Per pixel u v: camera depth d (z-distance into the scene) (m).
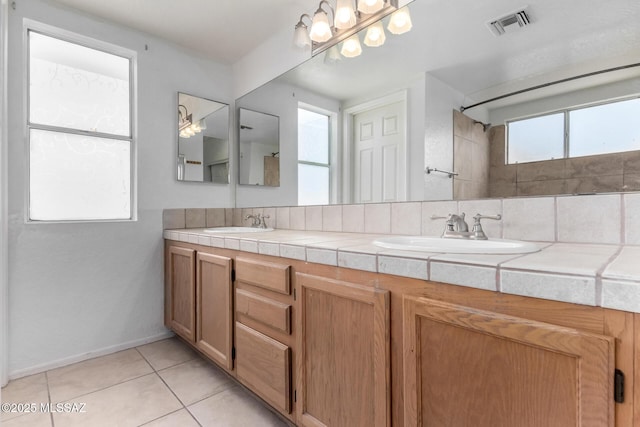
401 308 0.90
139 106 2.25
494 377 0.72
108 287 2.12
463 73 1.39
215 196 2.65
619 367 0.57
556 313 0.64
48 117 1.97
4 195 1.72
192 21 2.13
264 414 1.49
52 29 1.91
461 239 1.27
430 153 1.51
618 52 1.05
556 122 1.17
